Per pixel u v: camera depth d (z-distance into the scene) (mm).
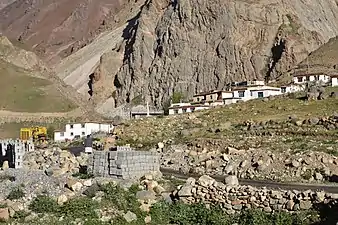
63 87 189000
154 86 179625
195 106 107625
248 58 161750
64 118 152250
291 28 164125
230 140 52438
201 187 26797
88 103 191375
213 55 168750
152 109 164750
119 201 26797
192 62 172625
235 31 168375
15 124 142375
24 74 179500
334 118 55219
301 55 152500
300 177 34938
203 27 175875
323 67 132250
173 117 85500
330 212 22969
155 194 28203
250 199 25297
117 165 31266
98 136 84438
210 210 25719
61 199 26938
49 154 48281
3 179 33250
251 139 51781
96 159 32812
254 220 24016
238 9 171500
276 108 74438
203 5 177250
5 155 45094
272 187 30625
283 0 179375
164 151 52594
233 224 24344
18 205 26734
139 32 197625
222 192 26094
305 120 58156
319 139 48250
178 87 170500
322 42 163875
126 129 81312
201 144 52438
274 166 37250
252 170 37656
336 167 35500
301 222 23078
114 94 195875
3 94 159875
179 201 27062
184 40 177500
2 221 25234
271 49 161875
